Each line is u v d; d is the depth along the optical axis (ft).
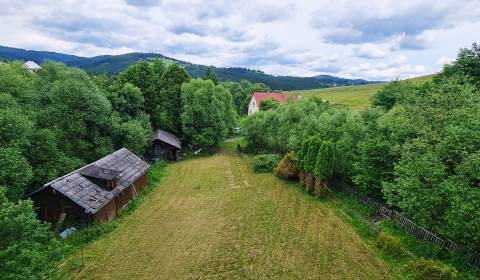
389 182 77.46
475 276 51.70
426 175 58.34
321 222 81.10
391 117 82.48
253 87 356.79
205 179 121.60
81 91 107.14
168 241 71.51
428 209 56.95
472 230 49.47
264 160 135.85
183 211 89.25
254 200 97.55
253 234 74.79
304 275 58.34
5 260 40.19
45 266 45.47
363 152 82.84
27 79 109.91
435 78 120.78
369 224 78.89
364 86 542.57
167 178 123.65
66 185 75.97
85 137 114.42
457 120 63.26
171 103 173.78
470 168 51.60
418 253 62.39
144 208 91.81
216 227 78.69
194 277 58.08
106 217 81.56
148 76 175.94
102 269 60.44
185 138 180.34
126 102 150.30
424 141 63.72
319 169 95.40
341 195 99.81
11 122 73.67
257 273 59.16
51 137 87.86
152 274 58.95
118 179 92.32
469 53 111.55
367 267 60.34
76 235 71.56
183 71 183.62
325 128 112.27
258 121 166.20
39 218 78.18
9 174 66.44
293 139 123.13
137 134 131.75
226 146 192.34
